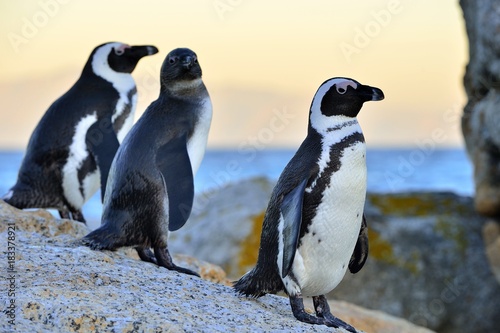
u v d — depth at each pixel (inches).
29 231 354.6
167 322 256.2
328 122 290.5
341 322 299.0
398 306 613.6
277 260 286.5
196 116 359.6
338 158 284.4
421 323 620.1
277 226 284.8
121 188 336.2
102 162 405.1
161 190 335.0
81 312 256.1
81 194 415.5
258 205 657.0
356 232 292.0
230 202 677.3
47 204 413.7
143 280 299.1
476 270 637.9
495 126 587.2
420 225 645.9
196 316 268.1
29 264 299.1
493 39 576.7
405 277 619.8
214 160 3002.0
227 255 613.3
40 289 268.8
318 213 282.7
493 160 609.6
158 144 343.0
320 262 287.6
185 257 401.4
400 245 632.4
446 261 635.5
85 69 426.0
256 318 277.4
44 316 255.3
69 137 408.5
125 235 334.3
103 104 416.5
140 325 252.7
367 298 609.0
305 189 282.4
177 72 357.7
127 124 429.1
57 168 409.4
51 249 318.3
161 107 356.8
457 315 632.4
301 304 288.0
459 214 666.8
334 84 289.7
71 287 278.5
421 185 2092.8
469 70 661.3
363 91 287.1
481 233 655.8
